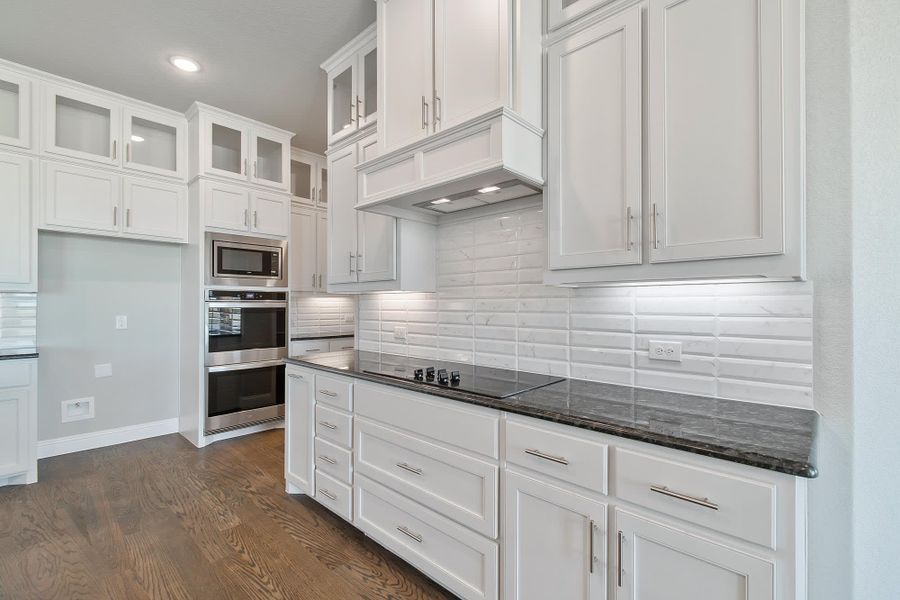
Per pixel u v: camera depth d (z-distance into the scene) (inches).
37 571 71.3
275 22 91.0
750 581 35.9
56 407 124.4
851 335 47.0
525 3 60.8
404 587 68.3
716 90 47.7
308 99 126.9
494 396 58.0
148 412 141.3
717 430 42.8
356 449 78.8
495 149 58.0
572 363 71.9
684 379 59.7
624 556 43.3
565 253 60.6
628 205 54.2
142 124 133.1
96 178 121.3
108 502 95.9
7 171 107.3
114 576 70.2
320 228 172.1
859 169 46.8
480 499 57.9
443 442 62.5
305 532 84.3
